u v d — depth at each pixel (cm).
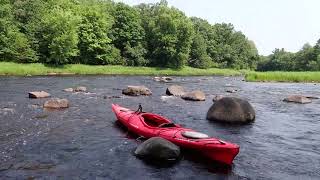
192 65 8656
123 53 7138
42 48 5625
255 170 1032
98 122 1592
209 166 1044
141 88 2661
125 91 2647
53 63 5631
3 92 2488
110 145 1230
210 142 1073
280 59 12081
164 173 977
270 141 1359
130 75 5488
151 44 7800
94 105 2059
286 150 1242
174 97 2566
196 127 1558
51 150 1153
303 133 1501
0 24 5072
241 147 1268
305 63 10650
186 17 8562
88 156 1105
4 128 1405
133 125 1377
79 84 3347
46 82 3400
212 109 1739
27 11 5938
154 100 2373
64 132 1390
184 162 1069
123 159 1083
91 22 6438
